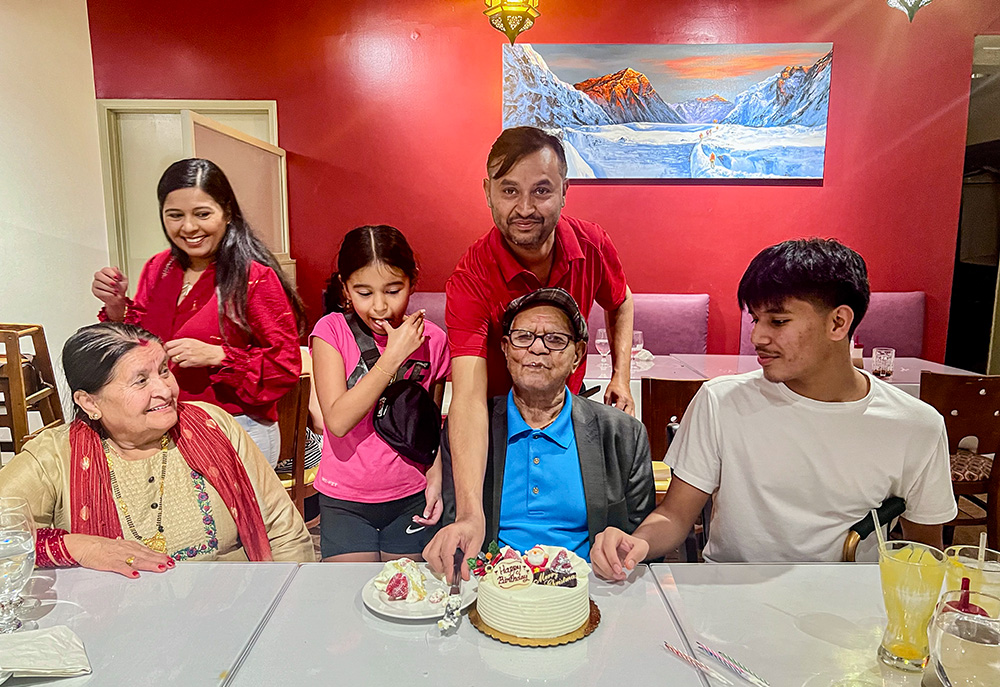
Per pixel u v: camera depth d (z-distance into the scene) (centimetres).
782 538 131
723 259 416
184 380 179
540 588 96
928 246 413
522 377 129
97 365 121
